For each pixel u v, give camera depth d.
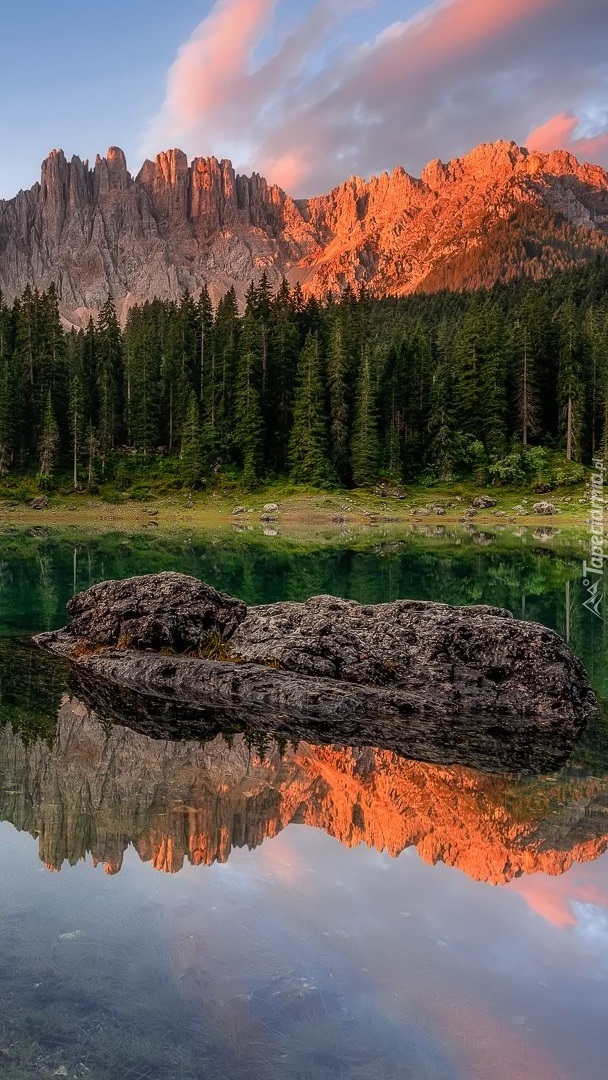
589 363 91.50
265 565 31.08
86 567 29.98
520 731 9.81
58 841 5.39
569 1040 3.24
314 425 82.94
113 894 4.55
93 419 90.94
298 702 10.88
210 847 5.38
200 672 12.06
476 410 88.06
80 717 9.70
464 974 3.76
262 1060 3.08
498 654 11.32
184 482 83.62
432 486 82.69
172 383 94.69
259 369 88.94
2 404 82.00
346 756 8.35
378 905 4.53
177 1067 3.02
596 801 6.87
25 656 13.77
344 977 3.71
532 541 48.97
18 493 78.00
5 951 3.87
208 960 3.83
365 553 37.81
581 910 4.53
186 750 8.33
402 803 6.68
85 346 98.25
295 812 6.29
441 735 9.53
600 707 11.07
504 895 4.72
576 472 80.69
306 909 4.43
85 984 3.59
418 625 12.27
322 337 99.81
